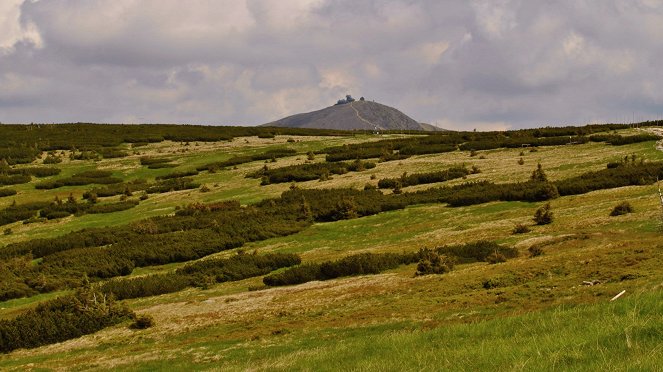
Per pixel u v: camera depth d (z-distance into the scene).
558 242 40.34
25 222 75.19
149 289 47.06
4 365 32.06
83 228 70.12
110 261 55.44
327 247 55.16
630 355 12.74
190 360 27.70
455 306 28.91
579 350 13.73
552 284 29.00
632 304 17.83
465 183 69.19
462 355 16.33
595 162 69.62
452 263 40.47
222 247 58.91
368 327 28.27
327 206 67.00
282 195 75.31
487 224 52.31
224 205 73.62
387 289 36.25
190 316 37.56
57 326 36.75
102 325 38.16
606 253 32.47
